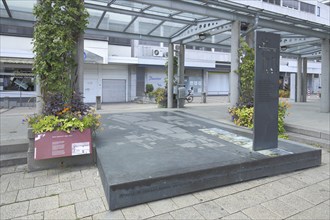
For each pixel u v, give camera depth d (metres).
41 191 3.56
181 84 12.16
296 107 12.82
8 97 15.29
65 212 3.03
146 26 10.26
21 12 8.37
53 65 4.46
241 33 8.91
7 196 3.41
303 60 17.50
